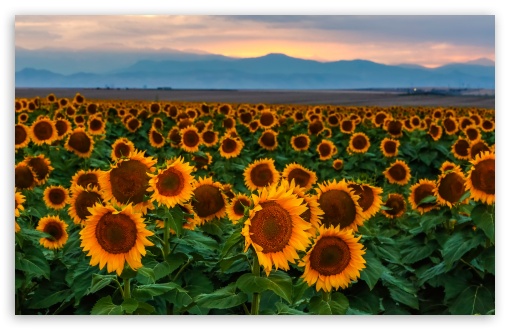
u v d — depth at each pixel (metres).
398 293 5.05
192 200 5.21
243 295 3.63
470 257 5.04
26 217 6.76
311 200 3.87
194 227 5.00
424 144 13.12
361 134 12.97
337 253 3.72
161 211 4.44
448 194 5.60
